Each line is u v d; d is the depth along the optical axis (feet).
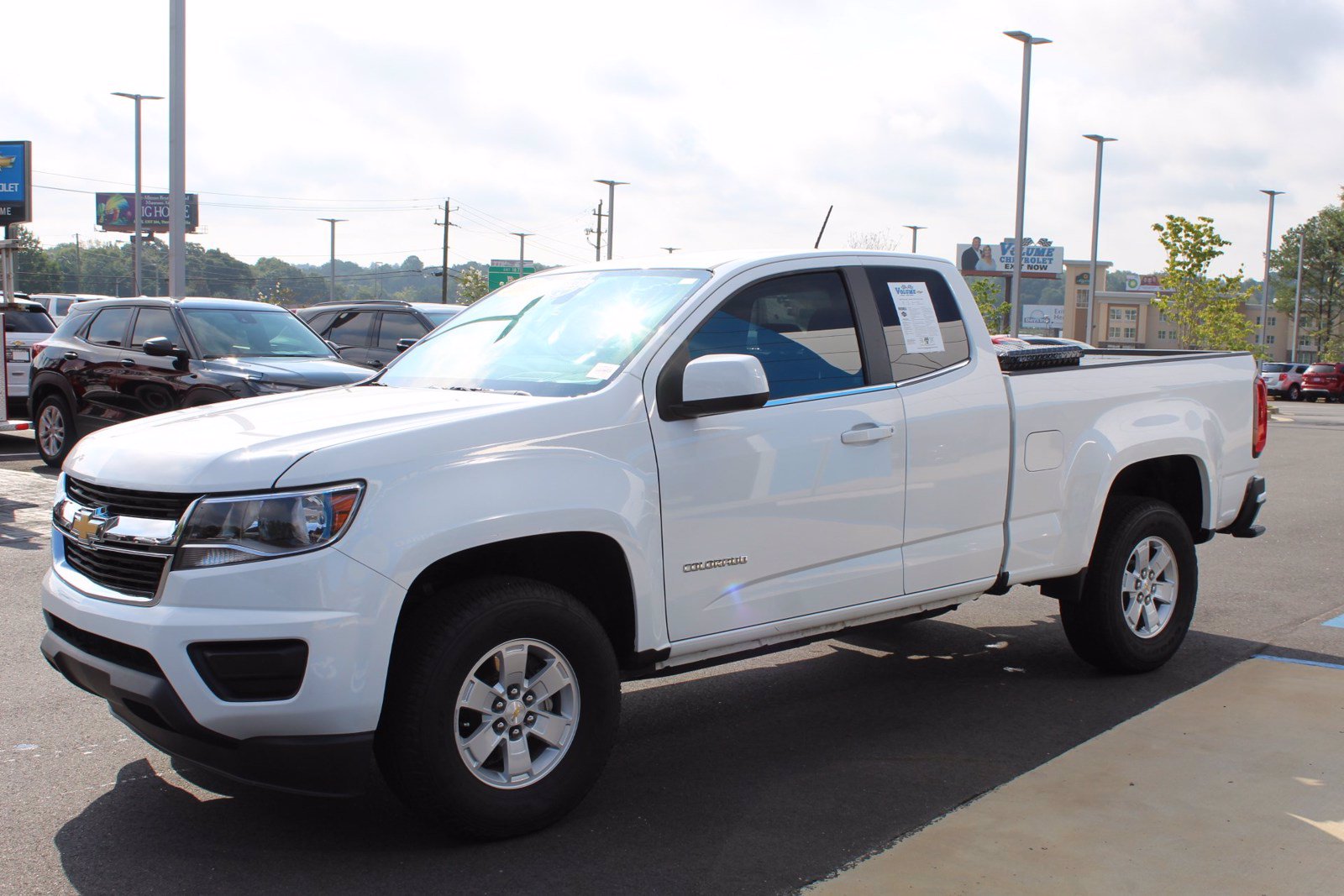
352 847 12.19
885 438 15.23
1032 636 21.56
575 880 11.43
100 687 11.85
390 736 11.49
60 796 13.51
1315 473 49.70
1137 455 18.26
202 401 34.12
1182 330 103.50
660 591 13.25
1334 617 22.75
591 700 12.63
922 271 16.67
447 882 11.39
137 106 125.49
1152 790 13.66
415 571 11.34
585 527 12.46
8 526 30.09
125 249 376.89
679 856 11.99
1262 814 12.97
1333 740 15.40
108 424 38.09
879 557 15.37
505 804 12.03
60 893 11.11
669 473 13.26
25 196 107.96
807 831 12.62
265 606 10.91
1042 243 259.60
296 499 11.05
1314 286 293.43
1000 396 16.67
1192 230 98.53
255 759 11.09
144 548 11.41
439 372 15.34
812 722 16.52
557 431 12.59
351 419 12.32
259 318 38.32
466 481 11.81
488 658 11.96
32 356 50.90
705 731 16.19
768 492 14.10
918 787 13.94
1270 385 148.15
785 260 15.16
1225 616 22.80
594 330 14.47
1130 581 18.48
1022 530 17.01
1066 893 11.09
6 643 19.62
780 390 14.53
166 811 13.12
